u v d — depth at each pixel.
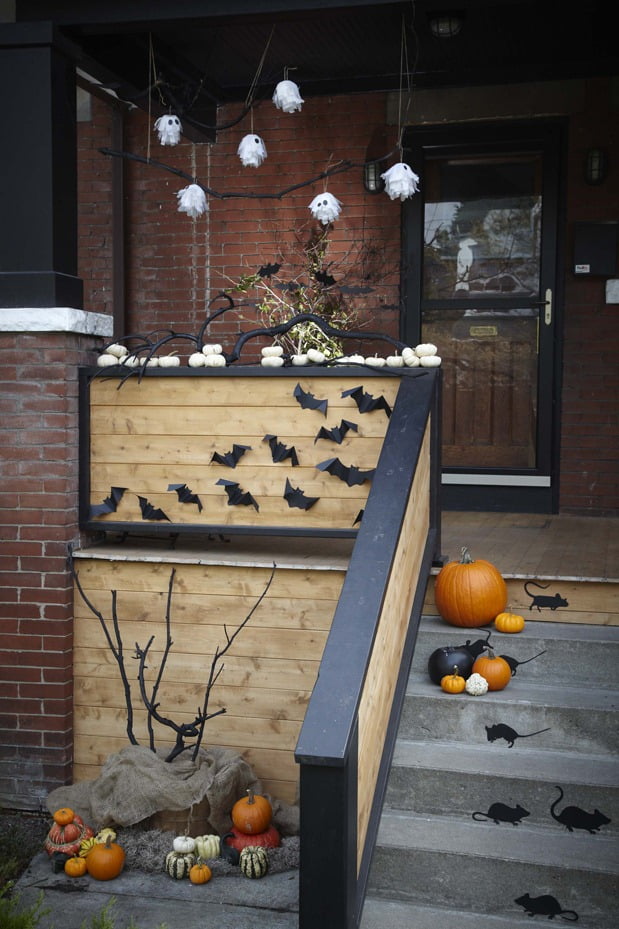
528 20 5.25
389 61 5.90
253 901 3.68
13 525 4.45
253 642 4.31
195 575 4.35
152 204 6.57
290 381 4.25
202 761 4.17
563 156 5.98
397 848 3.30
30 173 4.38
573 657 3.94
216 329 6.54
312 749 2.60
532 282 6.14
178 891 3.76
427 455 4.08
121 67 5.25
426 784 3.52
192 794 3.99
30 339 4.39
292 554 4.49
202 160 6.48
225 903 3.67
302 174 6.34
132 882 3.83
